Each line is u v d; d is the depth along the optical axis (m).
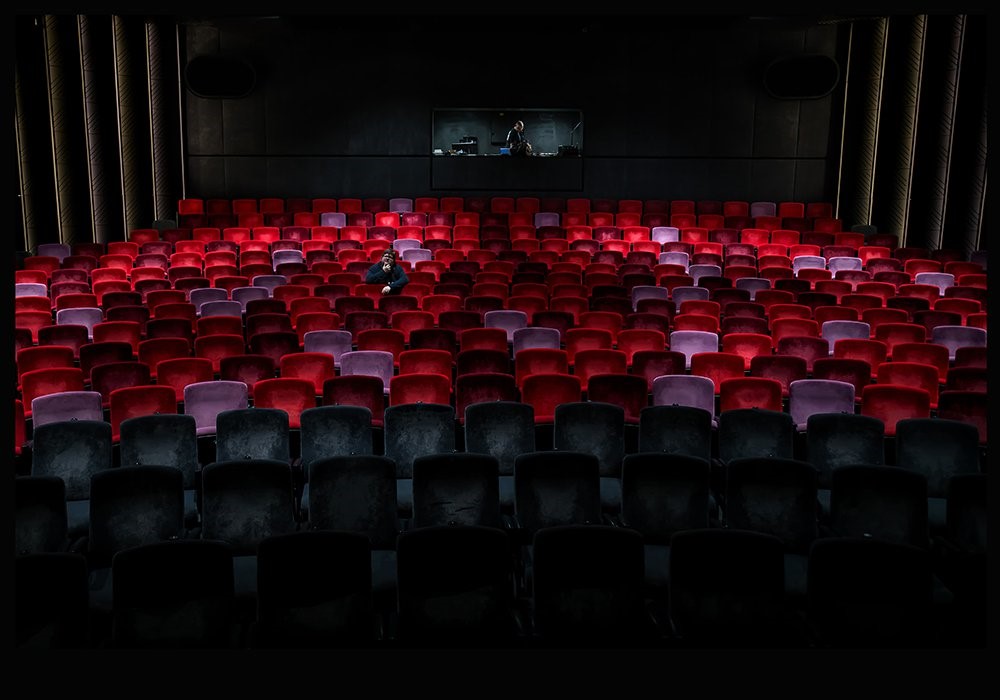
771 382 7.05
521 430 6.34
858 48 16.12
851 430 6.18
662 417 6.32
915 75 14.92
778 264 12.56
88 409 6.73
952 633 4.89
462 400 7.29
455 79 16.48
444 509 5.35
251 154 16.67
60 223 14.01
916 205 14.94
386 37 16.38
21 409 6.43
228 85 16.11
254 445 6.13
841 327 9.20
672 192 16.91
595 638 4.37
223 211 15.79
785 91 16.23
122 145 15.52
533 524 5.37
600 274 11.41
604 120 16.64
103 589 4.77
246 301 10.42
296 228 14.19
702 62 16.52
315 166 16.75
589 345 8.85
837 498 5.31
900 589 4.28
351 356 7.88
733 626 4.35
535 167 16.75
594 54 16.44
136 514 5.11
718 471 6.09
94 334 8.84
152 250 13.17
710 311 9.92
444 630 4.32
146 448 5.99
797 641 4.34
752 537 4.36
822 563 4.32
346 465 5.32
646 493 5.38
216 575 4.22
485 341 8.75
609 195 16.86
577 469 5.41
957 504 5.22
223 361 7.72
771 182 16.91
